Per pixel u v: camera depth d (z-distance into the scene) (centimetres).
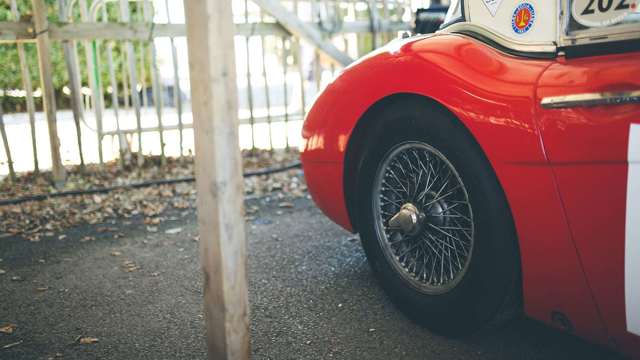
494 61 203
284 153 633
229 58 164
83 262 344
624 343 178
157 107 551
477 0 216
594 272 177
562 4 186
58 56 909
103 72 882
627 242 166
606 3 177
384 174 250
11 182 525
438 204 232
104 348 242
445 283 230
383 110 246
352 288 289
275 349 234
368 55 257
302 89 633
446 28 233
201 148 171
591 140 170
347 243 357
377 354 227
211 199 171
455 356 222
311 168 283
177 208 455
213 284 178
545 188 184
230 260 174
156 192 497
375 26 631
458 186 219
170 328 257
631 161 162
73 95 520
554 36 189
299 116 660
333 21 609
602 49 178
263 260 334
